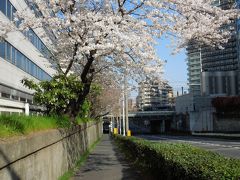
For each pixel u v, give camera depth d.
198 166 7.40
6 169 6.79
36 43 39.84
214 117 69.12
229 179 6.02
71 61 16.75
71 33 14.11
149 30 14.05
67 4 13.92
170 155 10.20
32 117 11.03
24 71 34.69
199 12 14.02
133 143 20.98
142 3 13.84
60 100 17.75
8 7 29.09
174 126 101.06
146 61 14.19
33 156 8.94
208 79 73.56
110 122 102.25
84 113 29.06
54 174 12.05
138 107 97.94
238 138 46.44
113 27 13.10
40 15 14.64
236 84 71.12
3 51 27.84
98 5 14.43
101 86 26.00
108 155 25.69
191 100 81.88
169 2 13.73
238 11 14.30
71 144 16.83
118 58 14.98
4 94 28.08
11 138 7.70
